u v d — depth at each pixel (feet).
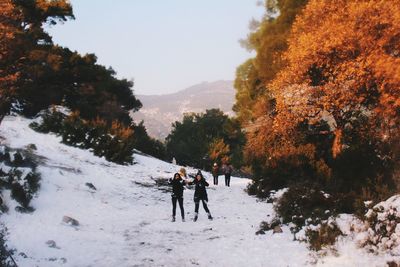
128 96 161.48
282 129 69.26
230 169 77.82
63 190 47.96
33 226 33.24
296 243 31.50
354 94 64.39
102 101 134.82
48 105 111.75
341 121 68.28
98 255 28.43
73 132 84.58
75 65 129.49
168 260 27.99
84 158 75.00
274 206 41.16
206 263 27.63
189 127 179.01
